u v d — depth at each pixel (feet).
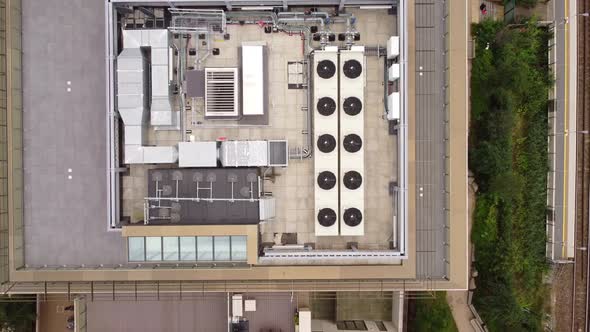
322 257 69.36
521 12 104.06
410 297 96.22
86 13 72.79
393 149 73.20
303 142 72.90
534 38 102.12
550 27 102.12
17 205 71.82
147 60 71.41
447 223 73.05
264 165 68.69
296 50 73.05
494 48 101.40
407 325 100.27
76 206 73.26
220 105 69.97
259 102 69.82
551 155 101.40
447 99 72.38
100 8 72.84
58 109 73.26
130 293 81.97
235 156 68.54
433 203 73.82
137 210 72.59
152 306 90.38
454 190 72.43
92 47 72.95
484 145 94.79
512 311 92.17
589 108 99.91
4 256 71.41
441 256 74.18
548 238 101.30
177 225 66.90
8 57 70.18
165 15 73.56
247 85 69.87
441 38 73.26
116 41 70.59
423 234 73.92
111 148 68.90
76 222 73.26
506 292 93.97
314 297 98.68
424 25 73.05
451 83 71.87
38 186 73.31
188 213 68.69
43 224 73.31
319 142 69.31
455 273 72.74
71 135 73.20
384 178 73.15
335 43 73.31
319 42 73.56
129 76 68.64
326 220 69.21
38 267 73.00
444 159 73.67
